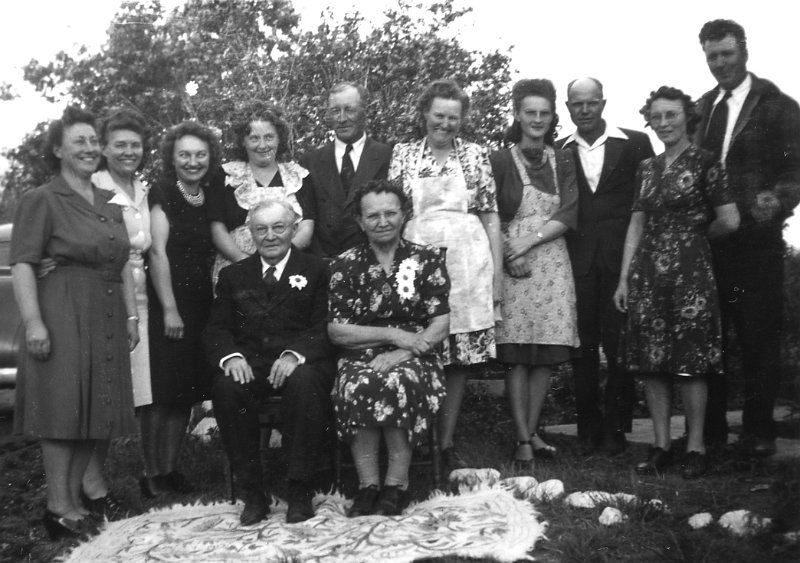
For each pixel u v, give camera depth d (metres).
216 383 4.48
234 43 14.34
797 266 5.31
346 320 4.67
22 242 4.20
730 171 5.32
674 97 5.05
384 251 4.76
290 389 4.38
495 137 11.52
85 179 4.43
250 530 4.21
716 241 5.38
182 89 17.39
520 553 3.75
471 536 3.95
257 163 5.26
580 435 5.89
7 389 7.27
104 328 4.33
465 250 5.12
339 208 5.38
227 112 12.70
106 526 4.40
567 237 5.72
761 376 5.25
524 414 5.39
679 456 5.25
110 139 4.83
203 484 5.11
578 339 5.53
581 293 5.68
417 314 4.71
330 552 3.82
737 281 5.32
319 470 4.98
